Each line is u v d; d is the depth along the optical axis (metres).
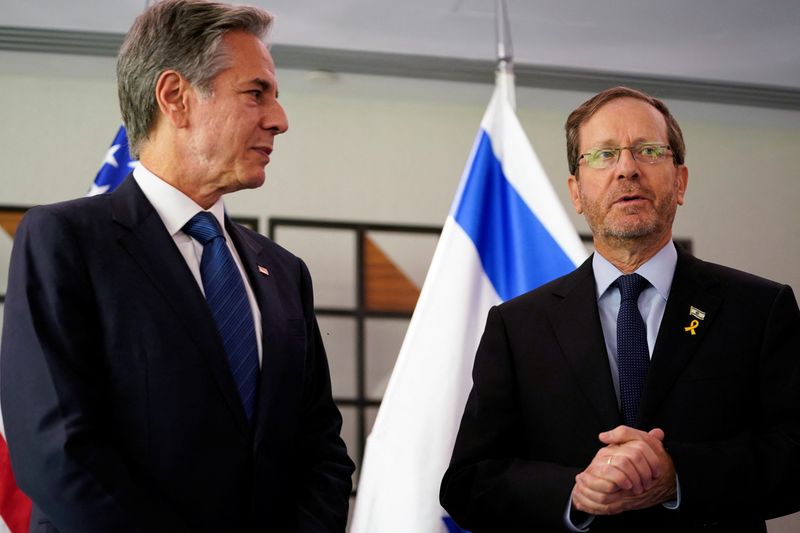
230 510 1.84
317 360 2.21
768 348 2.04
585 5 4.53
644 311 2.15
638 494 1.88
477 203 2.88
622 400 2.05
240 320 1.97
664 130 2.24
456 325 2.69
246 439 1.88
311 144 5.35
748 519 1.99
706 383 2.02
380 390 5.16
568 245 2.80
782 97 5.42
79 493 1.69
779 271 5.73
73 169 5.12
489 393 2.14
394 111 5.47
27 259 1.85
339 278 5.24
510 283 2.81
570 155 2.33
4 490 2.76
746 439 1.96
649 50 4.96
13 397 1.76
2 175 5.07
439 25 4.70
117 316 1.84
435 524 2.46
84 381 1.78
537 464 2.01
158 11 2.07
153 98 2.03
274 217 5.23
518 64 5.05
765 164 5.84
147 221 1.96
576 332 2.13
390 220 5.35
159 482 1.80
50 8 4.54
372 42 4.86
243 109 2.03
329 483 2.03
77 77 5.18
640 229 2.14
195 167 2.03
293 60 4.94
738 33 4.80
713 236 5.70
